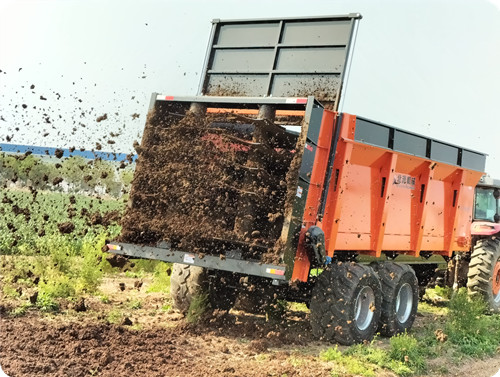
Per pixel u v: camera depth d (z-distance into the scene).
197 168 6.47
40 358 4.82
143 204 6.76
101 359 4.90
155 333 6.11
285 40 7.38
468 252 10.49
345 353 6.18
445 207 9.12
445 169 8.77
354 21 6.97
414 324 8.52
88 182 8.08
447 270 10.37
